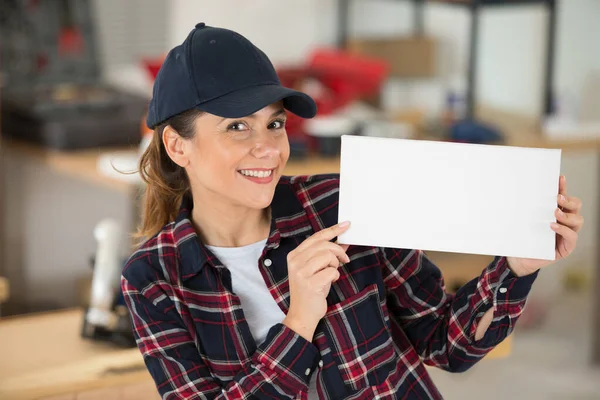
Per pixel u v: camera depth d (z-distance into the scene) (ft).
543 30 17.88
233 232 5.55
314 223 5.60
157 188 5.80
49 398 6.39
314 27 18.15
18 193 14.39
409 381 5.71
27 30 14.51
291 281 5.18
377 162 5.15
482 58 19.22
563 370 13.94
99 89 14.55
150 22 15.88
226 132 5.08
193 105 5.05
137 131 13.19
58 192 14.79
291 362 5.15
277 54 17.75
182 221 5.52
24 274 14.69
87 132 12.85
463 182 5.11
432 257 13.37
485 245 5.11
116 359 6.80
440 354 5.77
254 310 5.47
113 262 7.62
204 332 5.36
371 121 13.46
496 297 5.40
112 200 15.35
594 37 17.98
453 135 13.53
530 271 5.31
